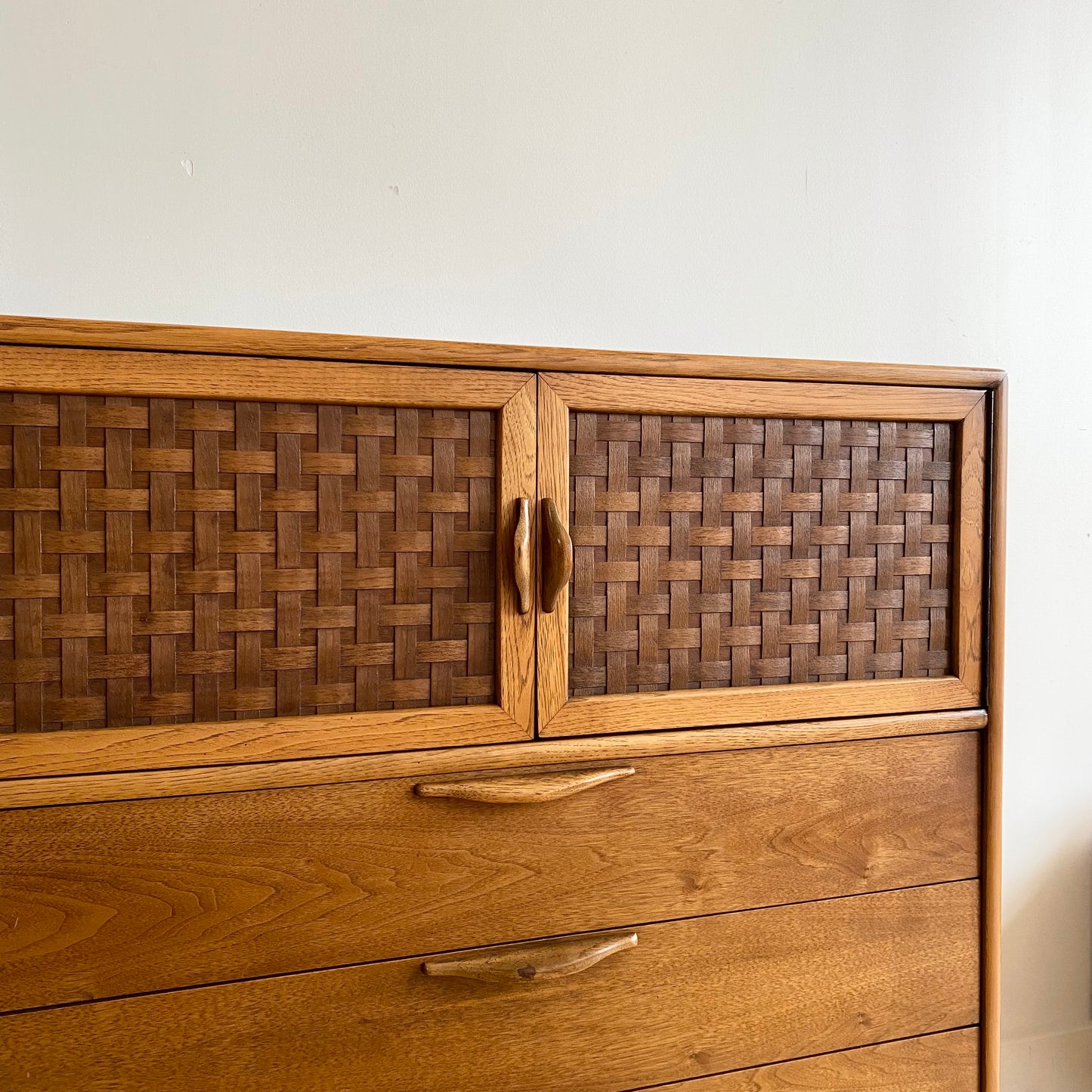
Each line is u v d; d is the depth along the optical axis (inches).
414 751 33.8
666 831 36.8
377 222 51.1
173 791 31.1
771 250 58.6
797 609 38.6
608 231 55.3
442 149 52.1
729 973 37.7
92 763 30.6
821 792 38.9
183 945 31.6
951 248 62.2
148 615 31.4
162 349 30.8
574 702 35.5
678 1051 37.1
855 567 39.4
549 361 34.6
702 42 57.0
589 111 54.8
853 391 38.6
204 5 48.0
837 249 59.9
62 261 46.1
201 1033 31.9
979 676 41.2
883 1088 40.0
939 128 61.9
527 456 34.7
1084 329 64.6
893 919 40.1
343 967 33.3
